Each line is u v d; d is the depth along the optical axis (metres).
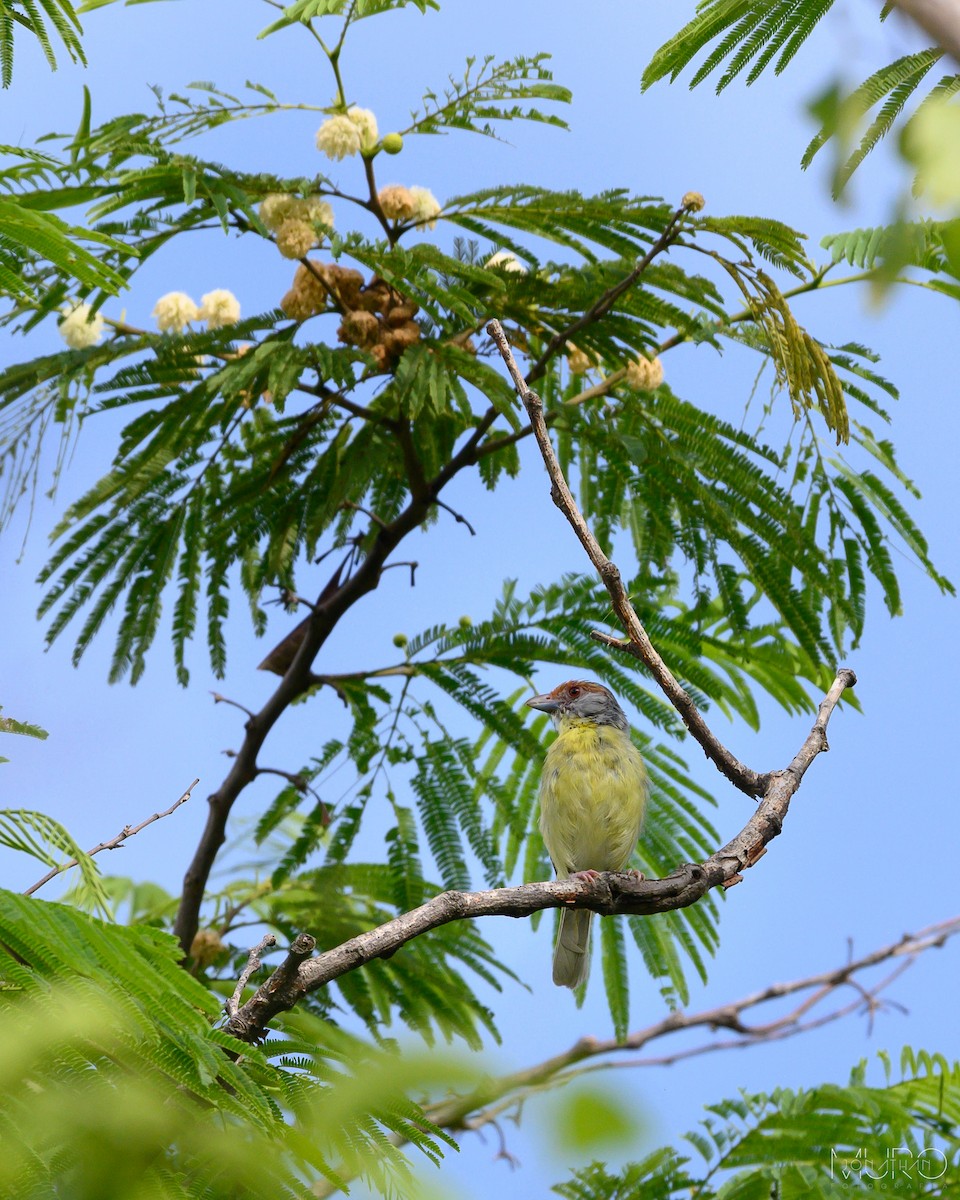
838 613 11.59
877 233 10.90
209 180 9.80
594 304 11.12
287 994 5.32
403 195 10.90
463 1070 4.71
